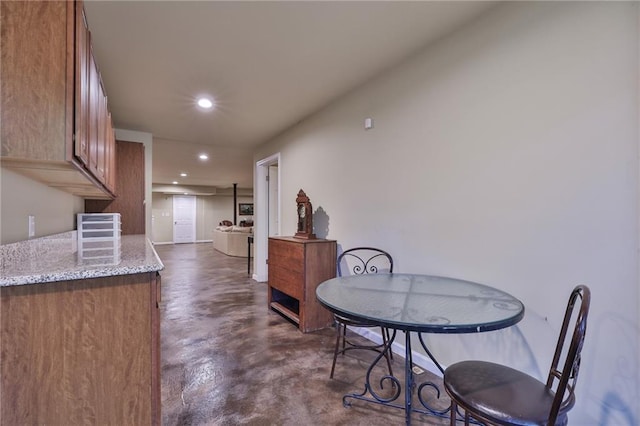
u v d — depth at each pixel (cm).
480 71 182
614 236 130
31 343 108
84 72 132
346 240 295
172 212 1216
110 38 201
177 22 185
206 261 734
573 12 143
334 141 312
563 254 147
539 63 156
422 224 219
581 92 140
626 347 127
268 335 276
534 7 158
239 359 229
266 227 498
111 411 119
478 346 184
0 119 109
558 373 120
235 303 376
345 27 192
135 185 379
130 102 309
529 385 114
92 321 116
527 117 160
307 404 174
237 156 591
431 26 192
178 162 660
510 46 168
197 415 164
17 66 111
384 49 218
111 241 261
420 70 220
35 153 112
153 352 126
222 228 995
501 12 172
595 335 136
